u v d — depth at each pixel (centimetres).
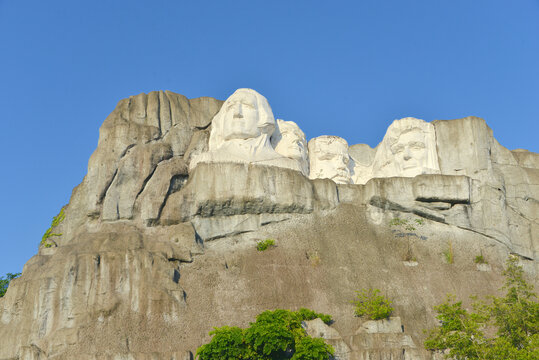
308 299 3148
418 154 3784
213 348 2659
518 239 3684
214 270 3186
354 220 3516
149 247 3173
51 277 2998
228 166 3416
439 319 3169
